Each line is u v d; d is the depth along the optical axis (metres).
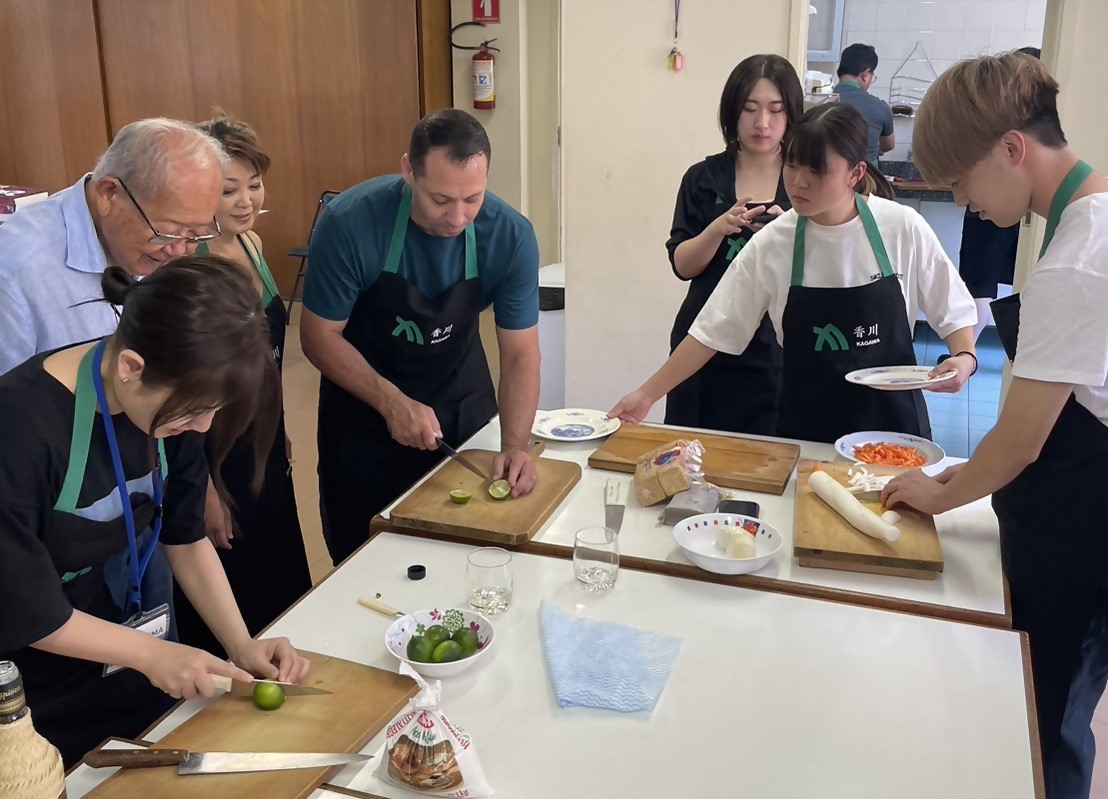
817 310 2.30
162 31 6.03
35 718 1.44
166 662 1.33
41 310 1.72
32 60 5.99
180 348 1.15
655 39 3.67
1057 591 1.69
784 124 2.78
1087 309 1.50
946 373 2.14
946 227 5.71
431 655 1.43
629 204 3.88
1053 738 1.76
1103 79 3.00
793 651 1.48
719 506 1.93
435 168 1.92
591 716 1.33
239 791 1.16
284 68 6.25
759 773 1.22
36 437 1.26
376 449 2.40
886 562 1.68
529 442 2.31
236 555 2.39
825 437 2.39
